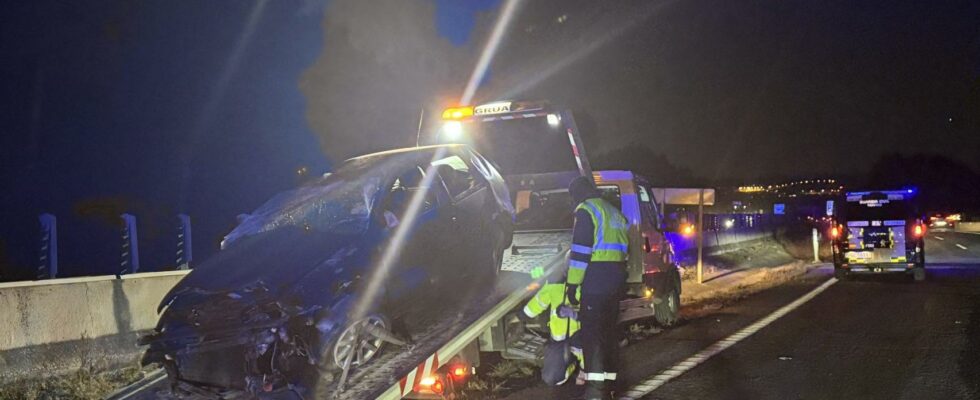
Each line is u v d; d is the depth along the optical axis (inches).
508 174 418.9
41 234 353.4
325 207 272.4
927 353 369.7
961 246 1382.9
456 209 302.0
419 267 272.8
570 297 260.8
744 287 741.9
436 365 248.1
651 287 437.7
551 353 276.2
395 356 248.1
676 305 489.4
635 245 417.4
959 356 360.8
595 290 256.1
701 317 518.3
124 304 362.9
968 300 567.8
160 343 233.9
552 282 309.4
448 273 289.1
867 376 326.6
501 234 333.4
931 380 316.5
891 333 430.3
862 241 775.7
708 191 765.9
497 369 340.5
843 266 780.0
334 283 235.9
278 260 249.1
